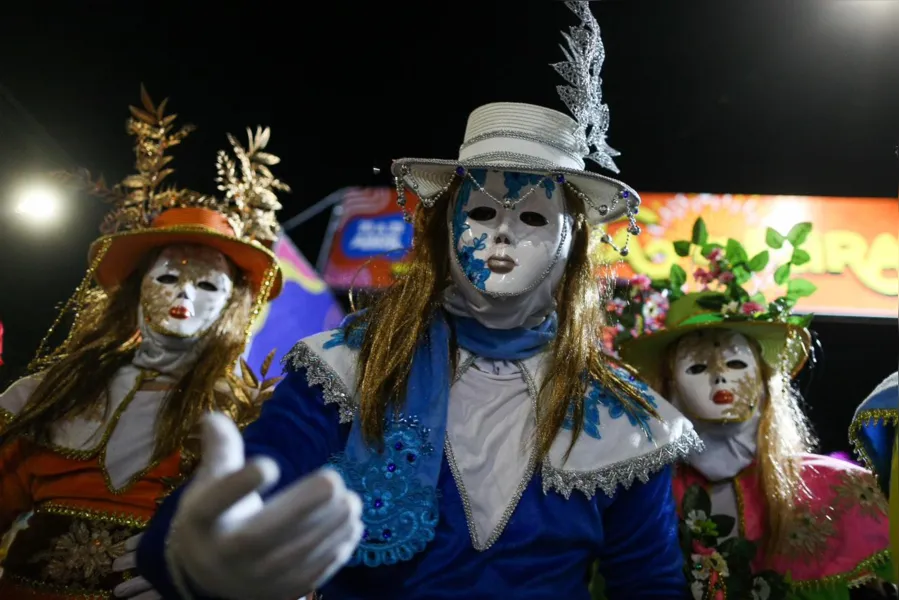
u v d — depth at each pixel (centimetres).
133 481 259
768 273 478
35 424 264
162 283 286
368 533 155
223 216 310
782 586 260
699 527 267
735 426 290
